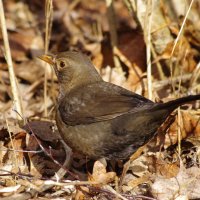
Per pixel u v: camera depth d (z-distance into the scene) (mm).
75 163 11867
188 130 12094
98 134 10602
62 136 11305
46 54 12266
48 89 15680
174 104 9664
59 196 10586
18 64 16766
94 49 16859
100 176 10891
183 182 10594
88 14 20719
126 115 10242
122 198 9922
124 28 16656
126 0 14523
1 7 12328
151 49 14531
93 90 11211
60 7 20594
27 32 18438
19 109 12703
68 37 18922
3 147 11828
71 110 11008
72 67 11742
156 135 12031
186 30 14750
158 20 14484
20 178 10891
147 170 11414
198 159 11453
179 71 14625
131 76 14867
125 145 10625
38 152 11414
